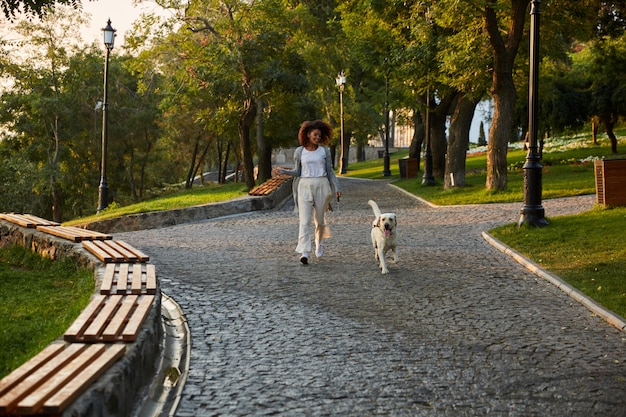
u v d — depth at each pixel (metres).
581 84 41.22
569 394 5.47
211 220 19.25
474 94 24.19
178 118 54.38
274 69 29.12
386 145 40.94
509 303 8.60
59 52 49.41
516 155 41.78
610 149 39.34
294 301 8.75
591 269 10.12
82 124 53.47
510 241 13.05
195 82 30.33
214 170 96.06
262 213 20.77
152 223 18.12
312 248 13.21
